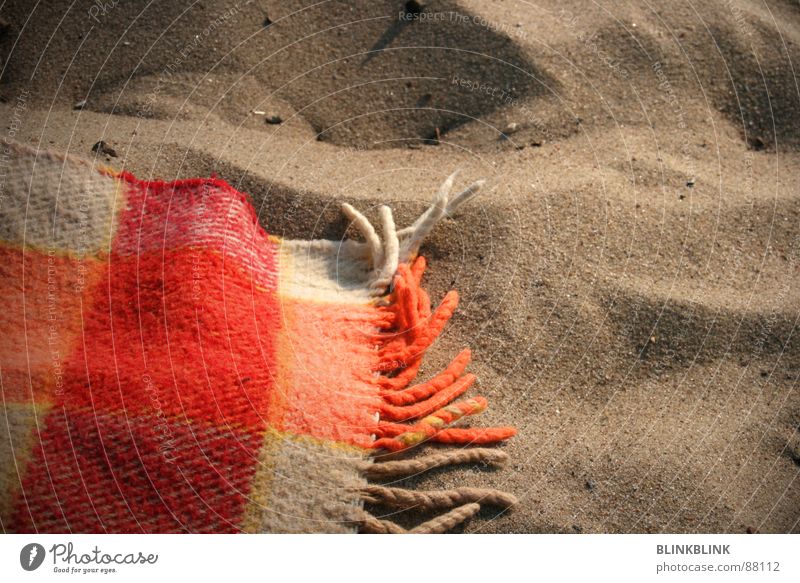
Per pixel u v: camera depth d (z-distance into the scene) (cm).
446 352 209
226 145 250
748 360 212
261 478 179
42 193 220
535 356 209
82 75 273
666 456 193
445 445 190
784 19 291
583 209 234
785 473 193
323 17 286
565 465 190
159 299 204
